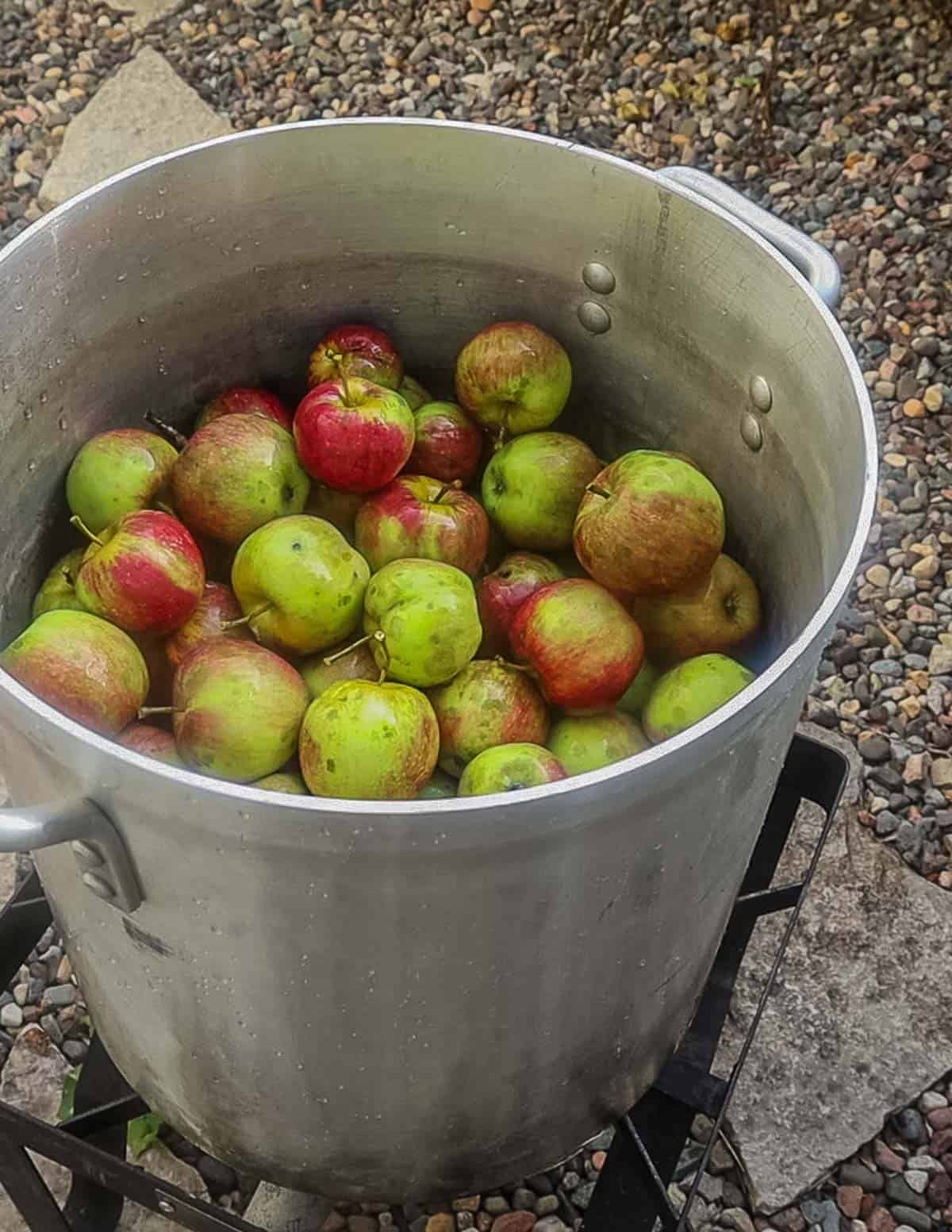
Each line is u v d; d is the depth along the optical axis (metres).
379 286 1.50
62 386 1.33
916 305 2.66
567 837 0.87
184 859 0.90
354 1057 1.06
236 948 0.97
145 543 1.25
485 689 1.24
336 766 1.11
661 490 1.27
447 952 0.94
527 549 1.47
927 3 3.15
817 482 1.19
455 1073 1.08
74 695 1.16
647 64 3.15
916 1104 1.67
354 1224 1.57
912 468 2.43
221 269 1.40
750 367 1.29
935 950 1.79
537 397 1.46
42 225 1.21
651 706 1.29
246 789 0.82
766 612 1.37
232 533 1.36
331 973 0.97
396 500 1.37
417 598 1.22
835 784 1.48
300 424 1.35
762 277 1.22
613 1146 1.35
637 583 1.30
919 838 1.92
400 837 0.83
